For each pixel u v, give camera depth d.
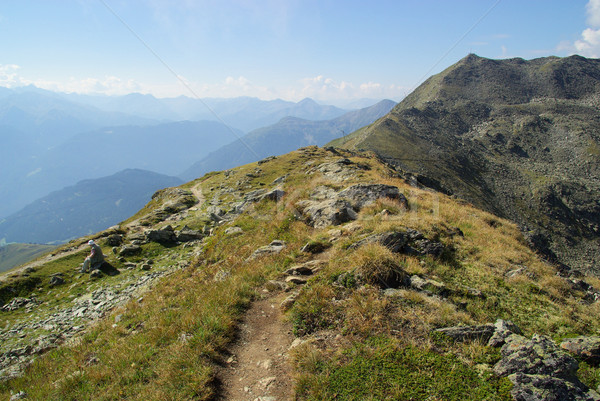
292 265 12.41
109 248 28.08
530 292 10.05
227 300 9.94
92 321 16.03
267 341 8.04
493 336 6.88
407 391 5.62
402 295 8.52
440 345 6.75
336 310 8.29
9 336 15.52
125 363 8.05
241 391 6.43
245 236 19.80
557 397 5.10
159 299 13.98
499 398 5.32
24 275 22.62
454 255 12.35
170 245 28.06
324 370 6.38
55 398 7.46
